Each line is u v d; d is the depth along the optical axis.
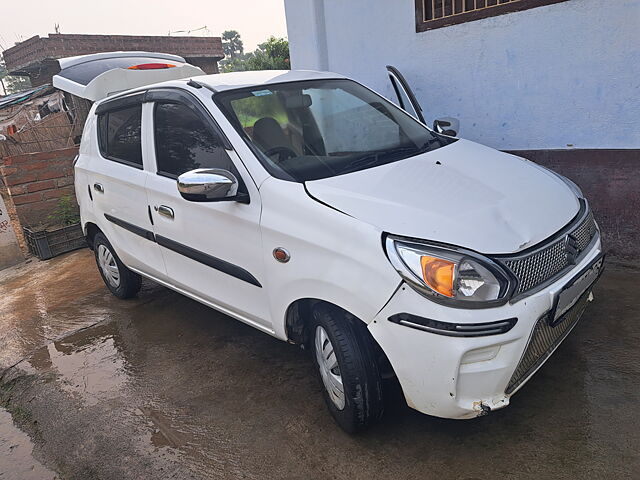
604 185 4.16
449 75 4.95
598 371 2.89
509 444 2.47
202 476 2.58
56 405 3.40
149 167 3.65
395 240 2.23
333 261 2.38
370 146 3.21
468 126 4.97
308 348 2.94
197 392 3.27
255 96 3.29
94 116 4.48
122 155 4.02
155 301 4.75
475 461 2.40
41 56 16.09
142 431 2.99
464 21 4.68
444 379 2.15
